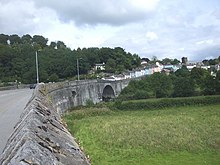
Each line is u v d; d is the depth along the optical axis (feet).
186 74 358.64
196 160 99.45
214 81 283.79
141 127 148.66
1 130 58.49
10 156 16.42
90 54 487.61
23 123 24.45
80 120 177.37
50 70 368.27
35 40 552.00
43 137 20.70
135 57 609.01
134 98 295.07
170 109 238.48
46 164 15.12
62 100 180.04
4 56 349.61
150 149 111.24
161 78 324.60
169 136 128.06
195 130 139.74
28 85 286.05
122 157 101.71
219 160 98.99
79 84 233.76
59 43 554.46
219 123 158.10
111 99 311.68
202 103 252.01
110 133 133.69
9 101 124.57
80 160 21.31
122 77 401.90
